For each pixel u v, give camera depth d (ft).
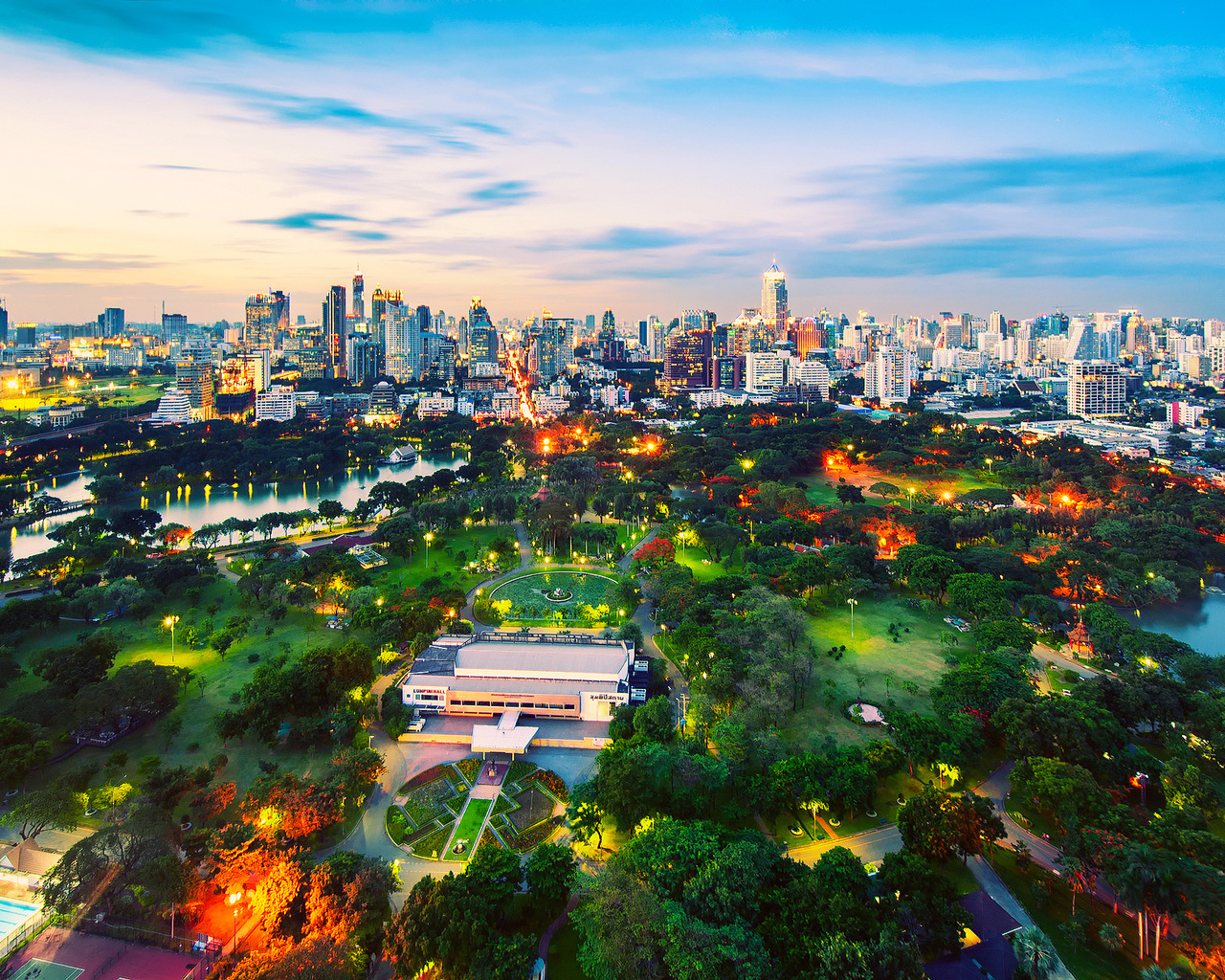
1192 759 580.71
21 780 546.26
